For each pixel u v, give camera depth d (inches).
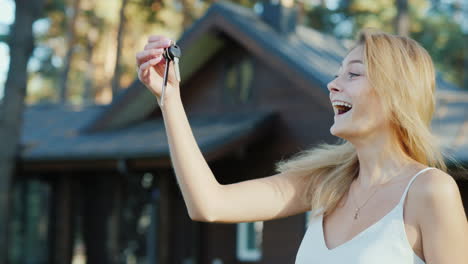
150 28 988.6
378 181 70.1
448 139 350.9
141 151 404.8
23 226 522.3
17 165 467.8
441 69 1159.0
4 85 406.0
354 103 70.5
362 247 66.2
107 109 484.7
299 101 426.9
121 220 486.0
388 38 69.9
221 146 386.9
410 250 64.4
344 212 72.1
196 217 74.1
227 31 438.0
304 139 421.4
